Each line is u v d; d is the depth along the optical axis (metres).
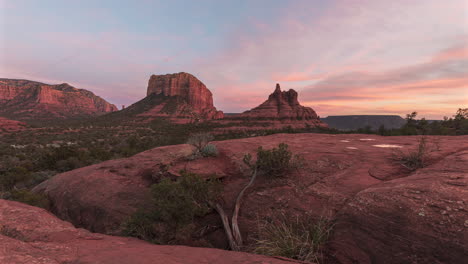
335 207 5.05
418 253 3.18
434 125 39.47
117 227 7.42
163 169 9.07
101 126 179.62
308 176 6.97
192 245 5.27
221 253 3.10
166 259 2.80
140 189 9.17
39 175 27.92
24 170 27.58
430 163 6.41
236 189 7.34
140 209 6.21
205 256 2.95
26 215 3.97
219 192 6.52
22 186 25.77
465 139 10.16
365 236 3.82
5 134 120.69
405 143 10.22
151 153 12.75
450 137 11.32
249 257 2.94
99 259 2.70
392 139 12.15
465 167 4.89
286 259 2.91
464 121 36.38
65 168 35.34
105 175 10.75
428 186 4.21
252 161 8.92
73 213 9.08
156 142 87.38
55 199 10.45
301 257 3.99
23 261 2.39
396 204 3.95
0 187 24.78
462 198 3.63
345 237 4.06
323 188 6.02
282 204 5.87
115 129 159.50
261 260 2.82
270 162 7.21
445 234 3.14
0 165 38.72
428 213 3.54
